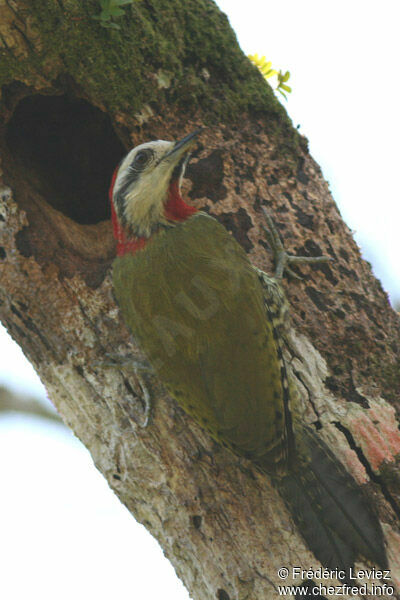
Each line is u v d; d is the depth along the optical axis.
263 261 9.64
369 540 8.17
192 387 8.71
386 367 9.04
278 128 10.24
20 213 10.00
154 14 10.32
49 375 9.76
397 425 8.69
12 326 9.90
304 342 9.12
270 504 8.56
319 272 9.57
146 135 10.13
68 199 11.59
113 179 10.14
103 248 10.63
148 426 9.12
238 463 8.79
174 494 8.90
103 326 9.58
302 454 8.59
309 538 8.33
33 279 9.77
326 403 8.77
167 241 9.42
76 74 10.09
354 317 9.30
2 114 10.43
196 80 10.18
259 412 8.48
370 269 9.91
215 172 9.92
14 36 9.84
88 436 9.47
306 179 10.13
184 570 8.94
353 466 8.48
